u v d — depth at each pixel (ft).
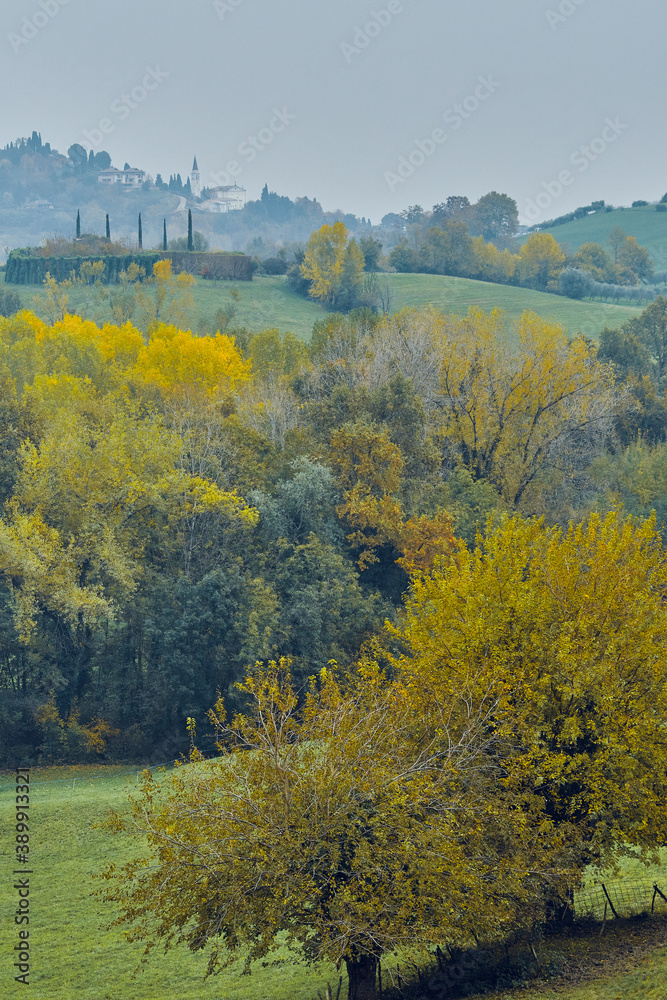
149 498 268.41
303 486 281.54
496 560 126.82
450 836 97.14
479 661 119.24
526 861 102.63
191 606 252.62
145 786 103.86
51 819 185.57
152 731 257.96
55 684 251.39
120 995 124.16
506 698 109.60
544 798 112.57
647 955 105.91
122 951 136.36
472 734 107.24
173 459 288.10
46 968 131.44
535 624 119.85
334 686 111.75
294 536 283.38
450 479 316.19
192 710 250.16
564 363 334.65
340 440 298.35
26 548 243.19
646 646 113.60
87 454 275.18
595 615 118.62
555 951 110.93
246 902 92.53
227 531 273.75
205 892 92.84
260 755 97.76
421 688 118.62
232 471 298.15
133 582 254.06
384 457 294.87
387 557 293.64
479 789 103.91
